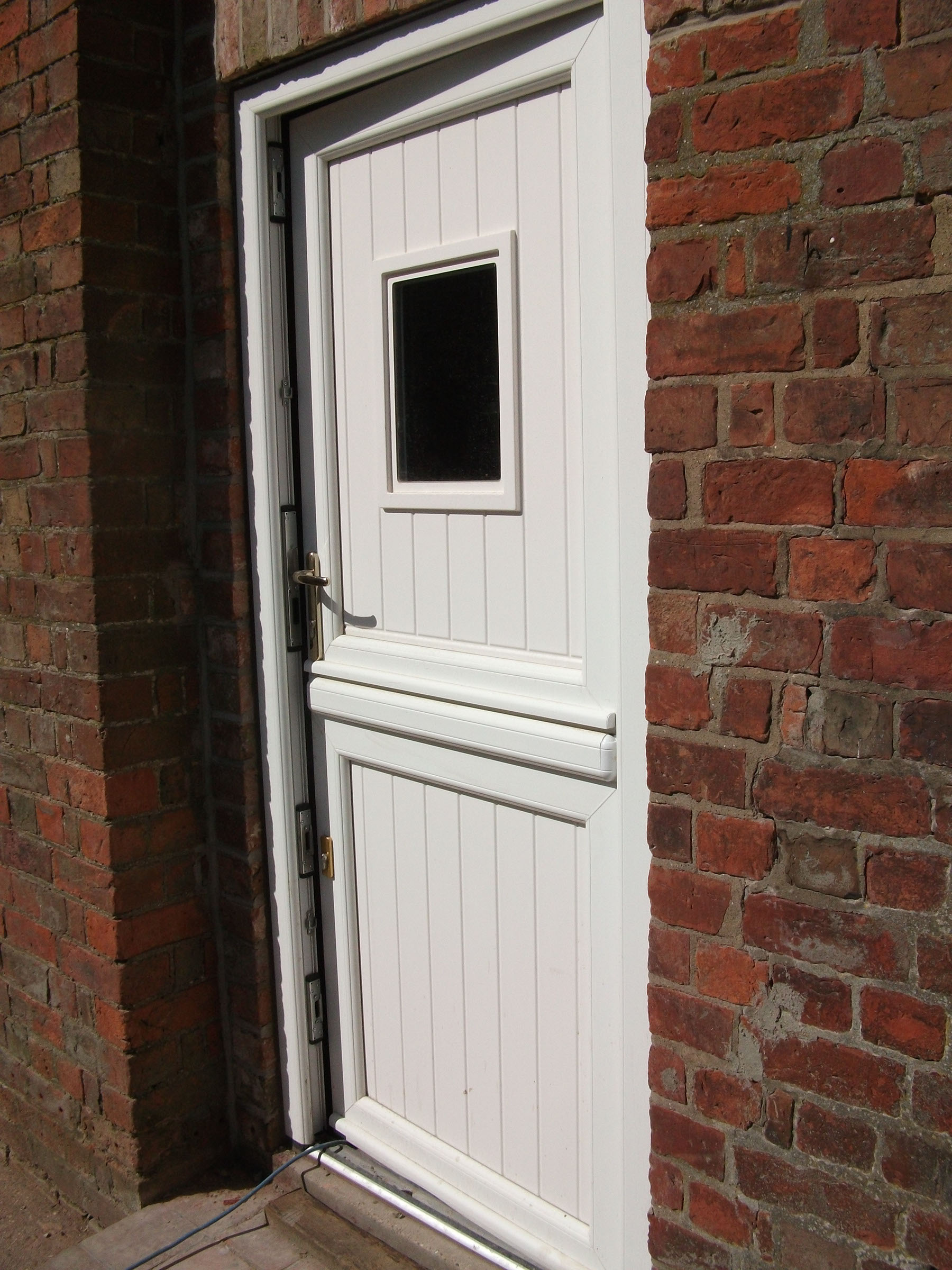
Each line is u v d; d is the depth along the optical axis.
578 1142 2.06
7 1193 2.81
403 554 2.24
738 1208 1.63
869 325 1.37
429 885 2.28
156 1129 2.53
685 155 1.50
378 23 2.00
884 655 1.40
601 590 1.86
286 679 2.44
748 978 1.58
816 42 1.38
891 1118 1.46
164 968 2.53
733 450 1.50
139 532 2.42
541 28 1.84
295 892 2.49
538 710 1.96
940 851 1.38
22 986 2.79
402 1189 2.37
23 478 2.51
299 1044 2.53
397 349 2.20
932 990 1.41
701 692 1.57
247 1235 2.38
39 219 2.37
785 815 1.51
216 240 2.37
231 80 2.29
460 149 2.03
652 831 1.65
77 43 2.23
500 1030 2.18
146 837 2.48
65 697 2.47
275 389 2.38
